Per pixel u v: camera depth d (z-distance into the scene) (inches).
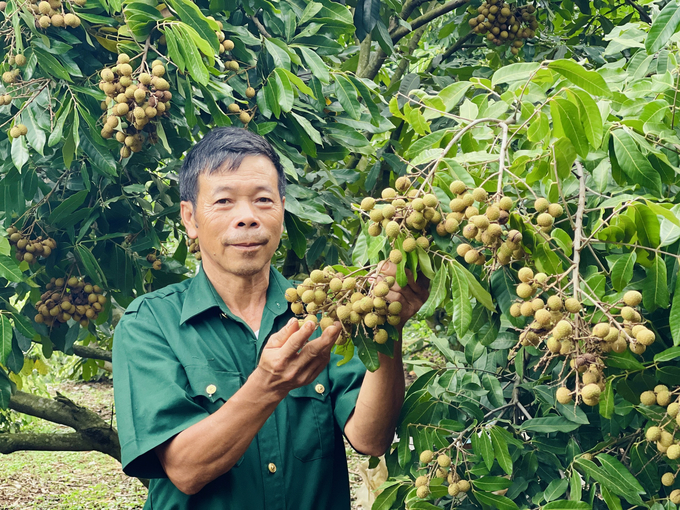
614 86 65.7
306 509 58.0
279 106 87.7
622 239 50.9
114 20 85.4
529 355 88.3
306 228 93.2
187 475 51.3
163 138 81.4
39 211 105.2
